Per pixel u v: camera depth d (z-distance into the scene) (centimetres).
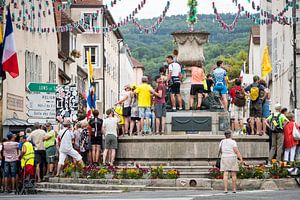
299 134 2980
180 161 3050
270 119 3034
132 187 2688
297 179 2734
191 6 3397
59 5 3241
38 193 2828
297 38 5100
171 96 3250
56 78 5731
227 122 3241
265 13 3272
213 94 3300
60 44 6234
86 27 3494
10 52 3131
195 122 3234
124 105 3153
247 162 3081
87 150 3216
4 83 4141
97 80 8519
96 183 2823
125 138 3094
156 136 3062
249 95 3281
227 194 2298
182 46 3403
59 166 3008
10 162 3055
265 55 5128
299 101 5088
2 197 2469
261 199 2031
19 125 4131
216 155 3042
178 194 2345
